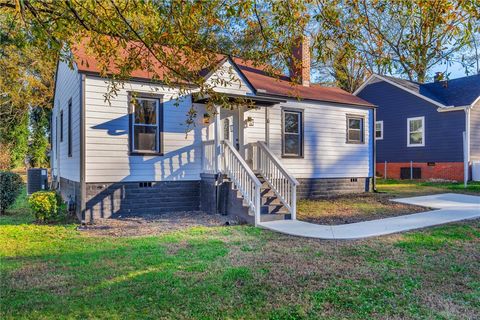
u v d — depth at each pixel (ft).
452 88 68.33
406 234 25.14
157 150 34.99
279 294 14.46
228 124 40.40
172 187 35.70
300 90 46.11
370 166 50.83
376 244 22.50
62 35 16.08
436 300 13.96
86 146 31.68
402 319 12.39
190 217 33.12
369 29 16.70
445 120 63.36
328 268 17.72
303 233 25.64
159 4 15.85
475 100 60.64
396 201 39.91
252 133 41.06
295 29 17.42
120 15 15.38
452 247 21.81
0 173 37.45
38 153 90.63
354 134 49.78
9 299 13.93
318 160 46.11
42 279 16.19
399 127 70.79
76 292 14.65
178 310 12.97
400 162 70.64
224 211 33.94
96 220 31.60
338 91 54.03
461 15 14.39
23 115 83.46
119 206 33.14
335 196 45.50
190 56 18.54
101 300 13.78
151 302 13.64
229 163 33.86
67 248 21.91
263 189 35.63
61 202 38.70
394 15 17.08
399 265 18.24
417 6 14.89
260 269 17.52
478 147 62.18
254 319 12.34
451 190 49.21
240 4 15.62
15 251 21.22
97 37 18.28
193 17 16.66
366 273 16.98
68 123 40.42
